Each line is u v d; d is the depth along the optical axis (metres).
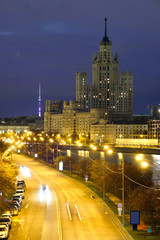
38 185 121.75
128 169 114.06
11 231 65.38
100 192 108.62
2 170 99.94
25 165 185.50
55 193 106.12
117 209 78.38
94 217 75.81
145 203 80.25
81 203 91.25
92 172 128.62
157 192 80.94
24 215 78.25
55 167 177.88
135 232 64.12
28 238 60.50
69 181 131.00
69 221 72.44
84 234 62.69
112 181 110.94
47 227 67.81
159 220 75.25
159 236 60.50
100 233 63.34
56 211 82.00
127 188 106.94
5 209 78.12
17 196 91.25
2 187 93.94
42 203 91.62
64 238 60.22
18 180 124.19
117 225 69.00
